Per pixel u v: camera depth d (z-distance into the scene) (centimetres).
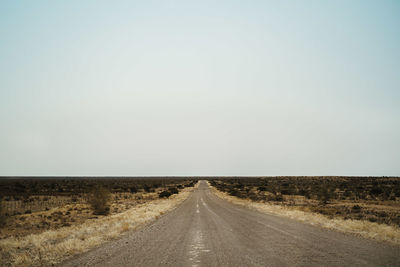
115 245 1152
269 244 1105
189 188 9319
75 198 4578
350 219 1916
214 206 3272
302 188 6725
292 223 1783
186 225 1738
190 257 911
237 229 1534
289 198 4494
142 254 969
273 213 2450
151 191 7275
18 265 870
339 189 5903
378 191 4647
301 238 1230
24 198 4509
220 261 852
